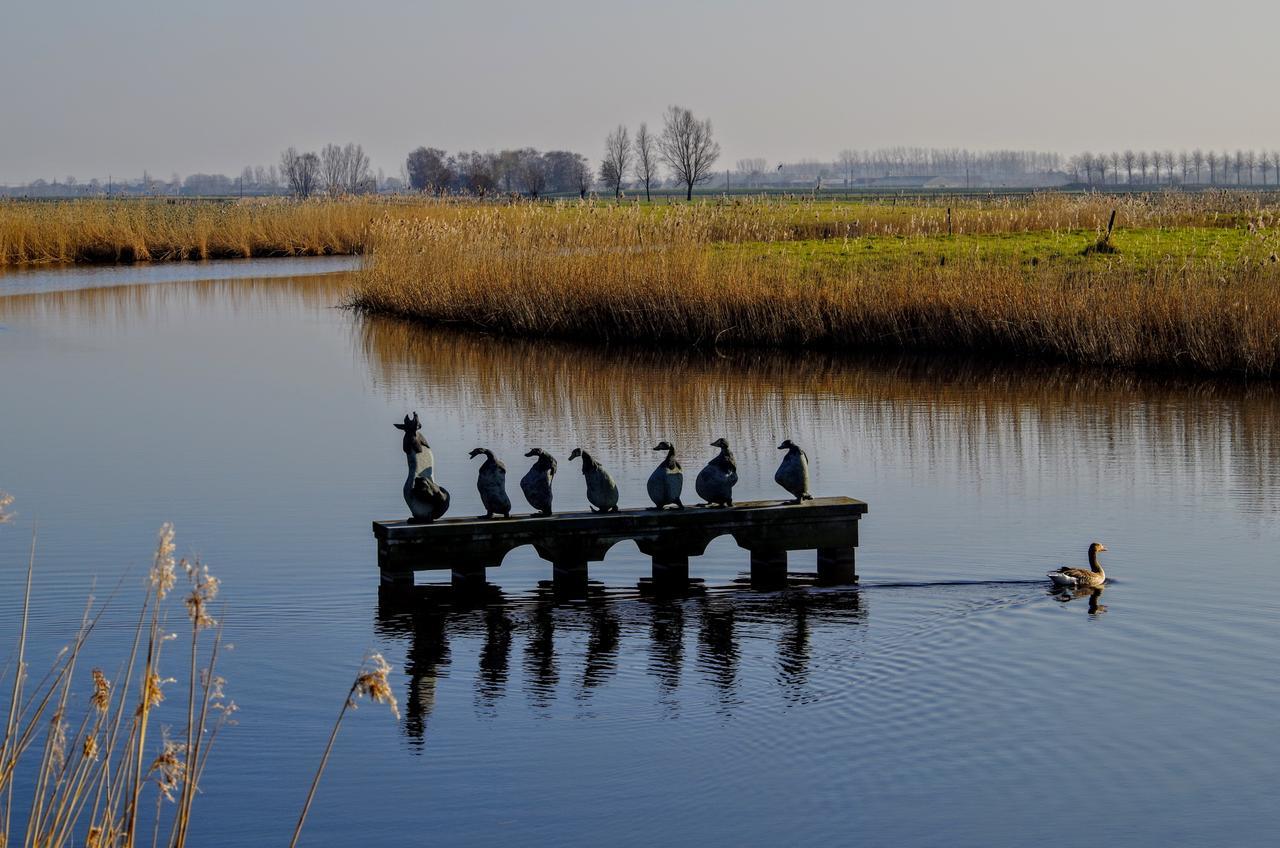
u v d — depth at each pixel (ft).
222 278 190.60
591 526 47.19
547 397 90.99
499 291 132.67
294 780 32.32
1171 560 49.37
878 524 55.31
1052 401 86.94
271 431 78.02
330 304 156.25
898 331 113.09
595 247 141.38
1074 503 58.65
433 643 41.73
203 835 29.63
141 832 29.63
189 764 21.45
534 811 30.73
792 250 151.94
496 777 32.48
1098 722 35.19
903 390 92.63
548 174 615.57
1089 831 29.58
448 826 30.12
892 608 44.50
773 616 44.04
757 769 32.71
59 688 37.47
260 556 50.93
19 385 96.37
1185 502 58.65
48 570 49.03
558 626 43.32
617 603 45.75
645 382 97.86
